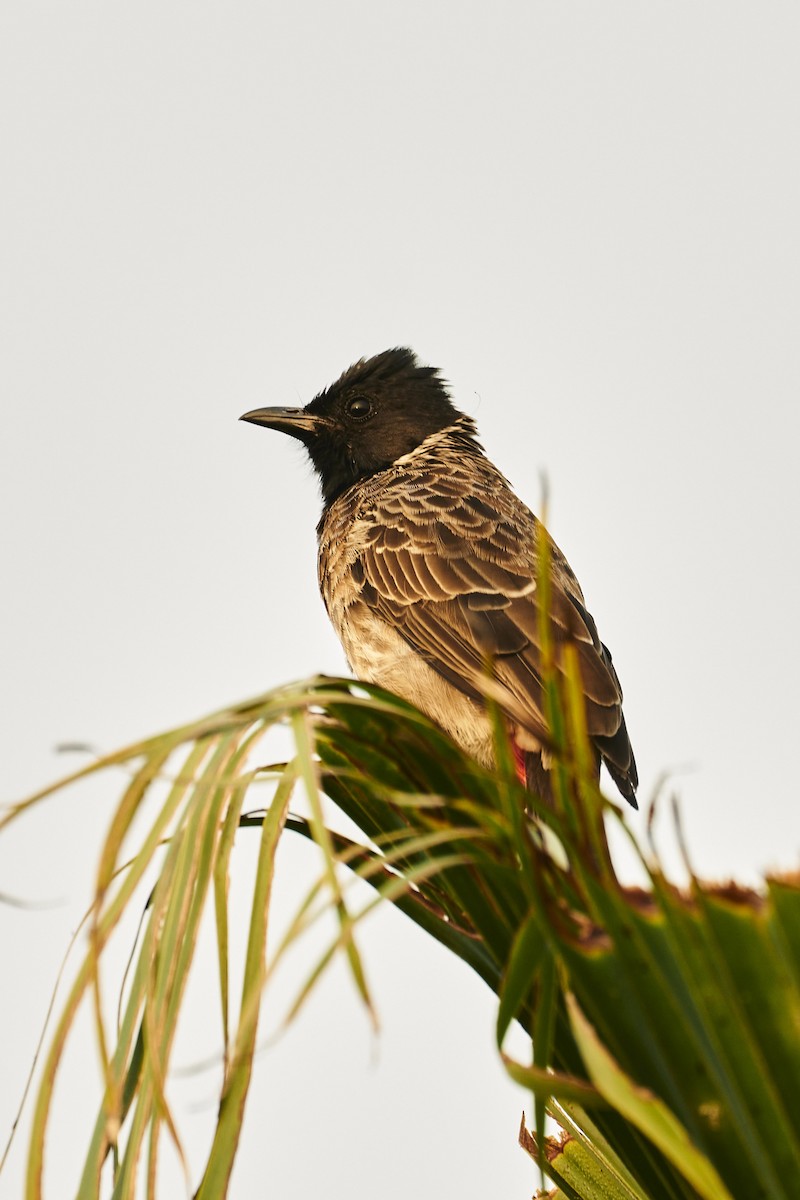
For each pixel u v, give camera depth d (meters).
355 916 3.52
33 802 3.84
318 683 4.41
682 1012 3.86
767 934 3.65
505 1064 3.83
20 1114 4.07
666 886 3.70
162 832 4.03
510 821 4.01
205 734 4.16
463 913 5.19
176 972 3.96
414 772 4.82
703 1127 3.88
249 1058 4.02
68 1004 3.80
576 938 3.93
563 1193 5.50
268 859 4.18
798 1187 3.77
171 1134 3.77
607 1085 3.47
